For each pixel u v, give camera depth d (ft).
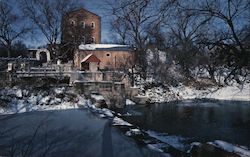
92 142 49.52
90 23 218.18
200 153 40.60
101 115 80.48
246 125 76.13
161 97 136.15
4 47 220.23
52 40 186.39
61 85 105.81
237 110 104.58
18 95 94.58
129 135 55.06
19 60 146.51
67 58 206.18
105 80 122.83
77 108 96.68
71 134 55.57
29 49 209.05
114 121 71.26
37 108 92.84
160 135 64.59
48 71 116.57
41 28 183.52
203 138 61.41
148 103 128.98
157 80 143.13
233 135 64.80
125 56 194.08
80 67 184.75
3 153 41.09
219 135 64.54
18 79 102.73
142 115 94.68
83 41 215.10
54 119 73.77
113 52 198.39
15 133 55.77
